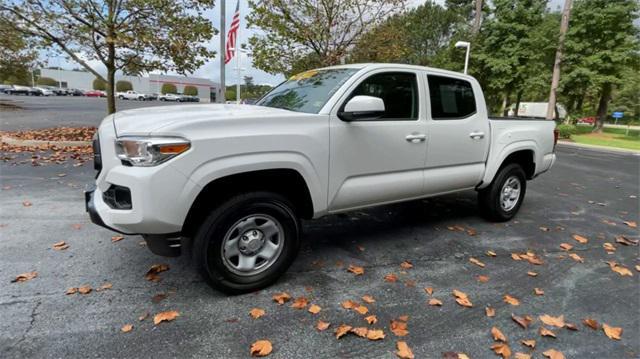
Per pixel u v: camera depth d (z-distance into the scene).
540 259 3.79
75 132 11.26
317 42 10.69
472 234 4.43
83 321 2.48
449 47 29.38
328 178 3.13
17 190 5.43
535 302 2.96
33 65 18.92
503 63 23.94
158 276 3.12
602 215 5.57
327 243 4.00
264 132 2.74
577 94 23.81
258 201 2.83
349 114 3.08
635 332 2.62
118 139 2.51
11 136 10.05
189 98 70.38
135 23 9.90
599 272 3.56
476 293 3.06
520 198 5.04
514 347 2.41
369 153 3.36
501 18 24.69
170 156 2.41
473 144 4.26
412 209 5.38
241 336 2.41
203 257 2.69
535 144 4.96
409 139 3.62
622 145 18.47
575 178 8.82
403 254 3.78
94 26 9.76
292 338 2.41
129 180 2.40
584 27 21.17
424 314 2.73
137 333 2.39
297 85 3.88
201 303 2.76
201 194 2.71
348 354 2.28
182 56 10.61
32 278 3.00
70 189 5.57
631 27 20.91
